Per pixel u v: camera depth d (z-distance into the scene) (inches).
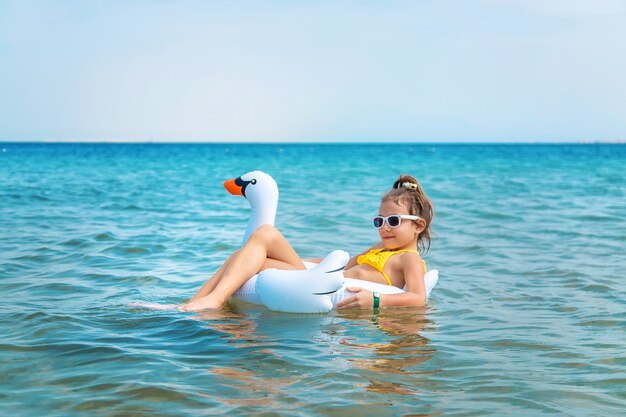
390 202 211.0
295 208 501.0
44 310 181.6
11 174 1001.5
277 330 165.0
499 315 185.6
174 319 172.2
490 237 354.9
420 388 123.4
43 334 155.8
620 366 138.6
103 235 341.7
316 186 779.4
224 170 1214.3
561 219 440.8
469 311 190.4
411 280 199.5
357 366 135.6
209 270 253.1
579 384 127.3
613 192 678.5
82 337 153.6
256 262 197.8
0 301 195.2
